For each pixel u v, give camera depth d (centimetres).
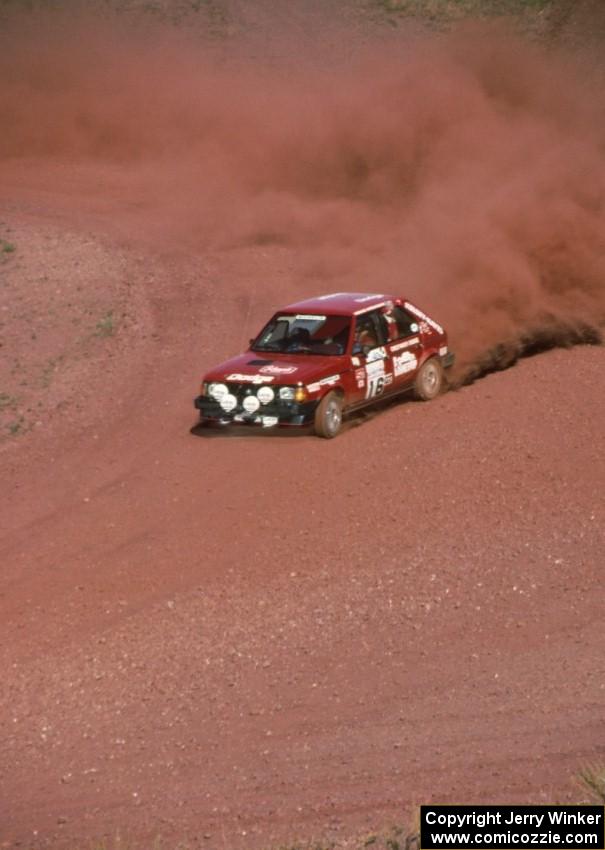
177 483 3456
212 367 4544
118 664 2491
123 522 3231
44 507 3412
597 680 2258
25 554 3092
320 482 3353
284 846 1780
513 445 3522
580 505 3097
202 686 2381
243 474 3456
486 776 1944
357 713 2225
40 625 2692
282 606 2675
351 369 3688
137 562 2967
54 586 2880
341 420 3703
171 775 2080
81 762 2156
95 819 1961
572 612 2564
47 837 1919
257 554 2945
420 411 3903
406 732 2134
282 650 2492
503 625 2533
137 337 4881
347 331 3738
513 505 3127
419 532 3005
